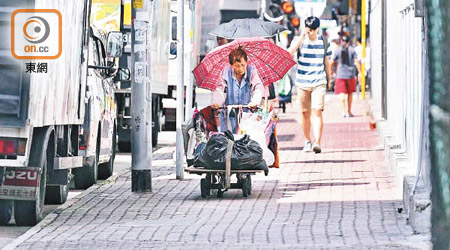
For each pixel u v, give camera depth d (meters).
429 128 12.73
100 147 31.09
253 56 31.16
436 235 12.60
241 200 26.97
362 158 37.94
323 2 58.09
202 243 20.34
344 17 90.62
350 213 24.30
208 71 30.59
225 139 26.89
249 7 61.97
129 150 44.16
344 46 60.56
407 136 31.33
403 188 25.38
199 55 51.97
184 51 34.38
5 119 21.38
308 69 39.41
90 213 24.84
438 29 12.68
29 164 22.73
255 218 23.80
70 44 25.16
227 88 28.30
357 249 19.38
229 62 28.52
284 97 65.00
